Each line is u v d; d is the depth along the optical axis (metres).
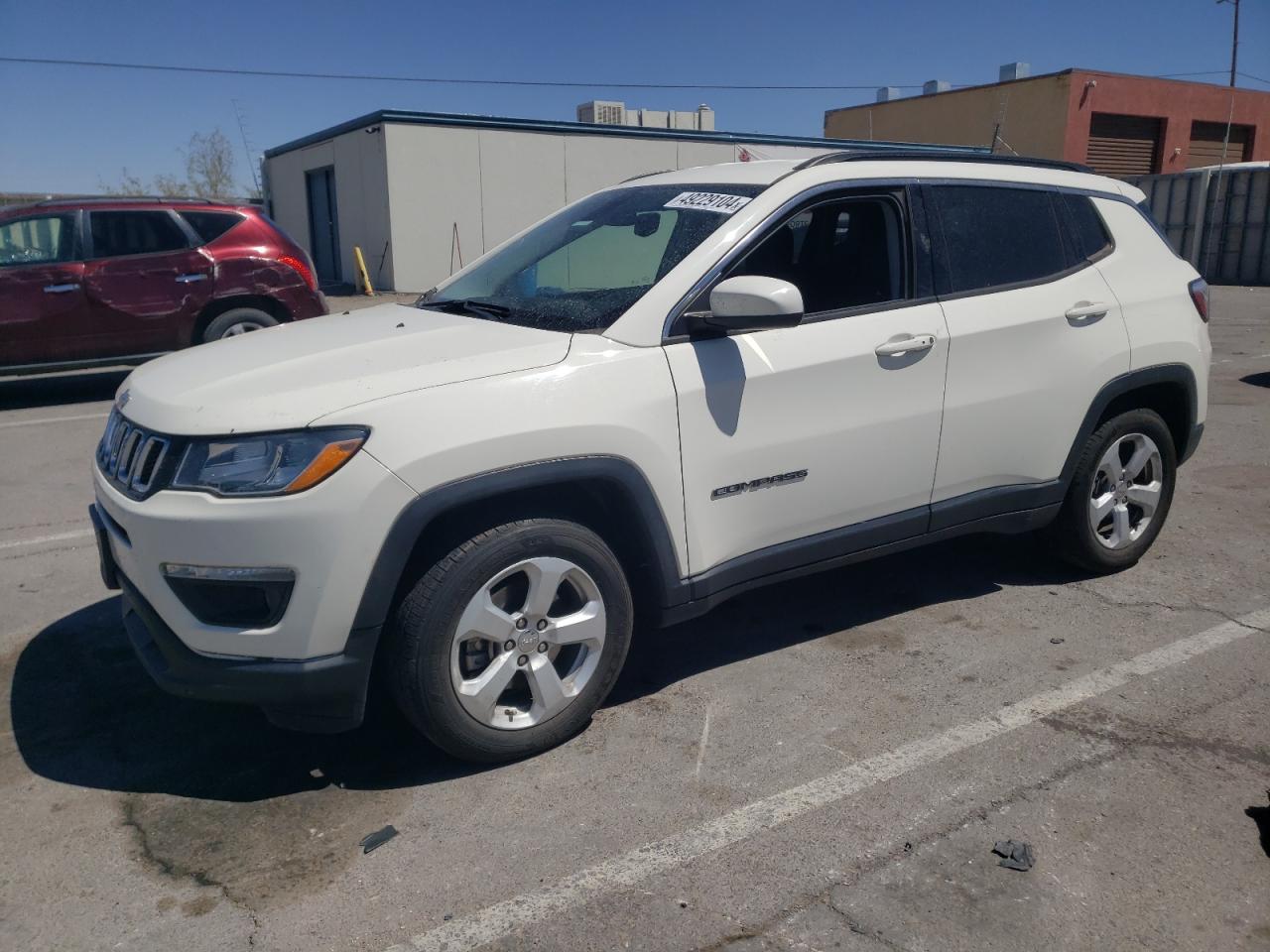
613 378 3.21
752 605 4.53
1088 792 3.06
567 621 3.24
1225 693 3.66
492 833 2.89
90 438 7.92
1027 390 4.15
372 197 20.55
